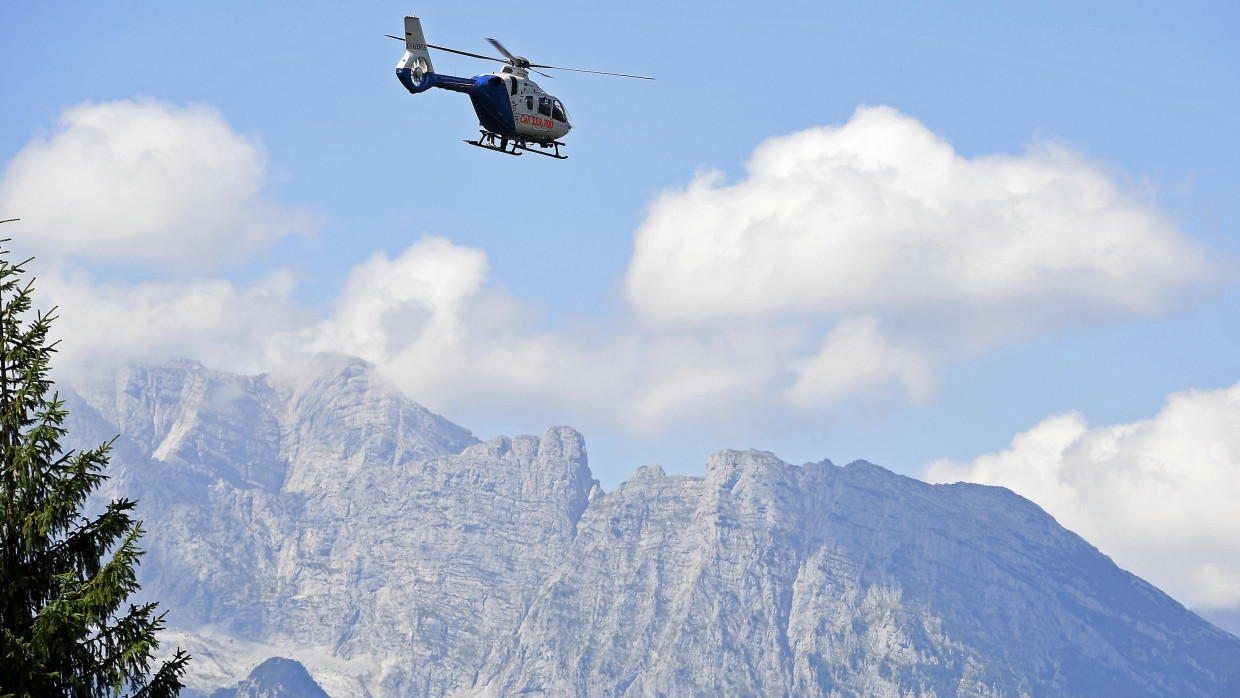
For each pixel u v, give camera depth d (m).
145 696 135.38
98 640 135.50
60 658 132.75
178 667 137.38
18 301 140.25
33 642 130.50
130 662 134.50
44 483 135.25
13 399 136.75
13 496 134.00
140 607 137.88
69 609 131.88
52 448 136.75
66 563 135.62
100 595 132.88
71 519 136.75
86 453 137.50
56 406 137.38
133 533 137.50
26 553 133.75
